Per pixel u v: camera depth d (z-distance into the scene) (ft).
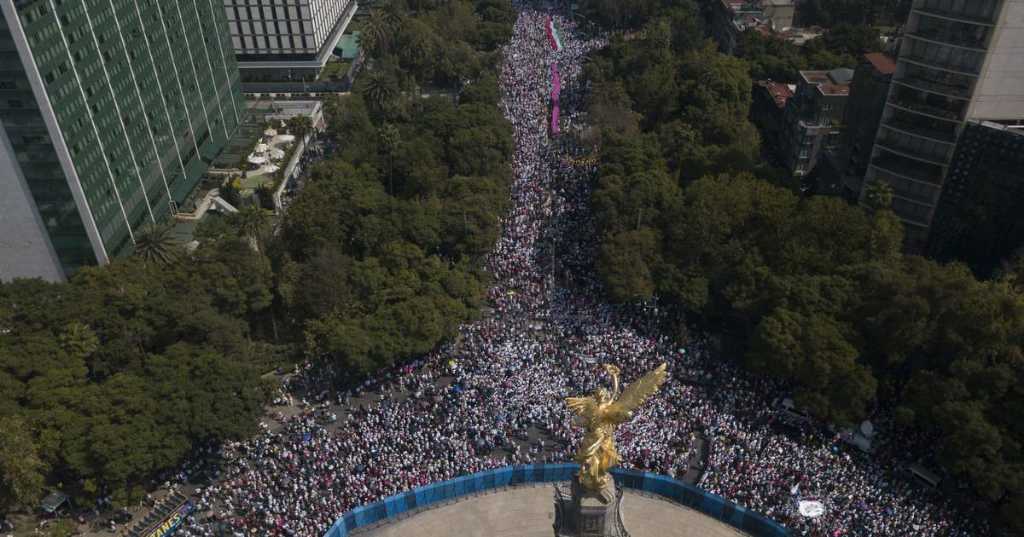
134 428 401.08
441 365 499.51
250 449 439.22
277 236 617.62
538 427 447.42
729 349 509.35
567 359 488.44
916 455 425.69
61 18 509.35
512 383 469.98
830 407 429.79
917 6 548.31
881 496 394.52
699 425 443.32
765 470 407.44
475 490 415.44
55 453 396.78
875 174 608.19
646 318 529.45
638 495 410.11
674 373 477.77
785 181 634.84
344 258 549.13
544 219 647.56
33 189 524.52
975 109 542.98
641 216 573.74
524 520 400.67
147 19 631.97
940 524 378.73
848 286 481.46
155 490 419.74
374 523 396.16
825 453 419.74
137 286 504.43
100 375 467.52
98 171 555.69
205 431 413.59
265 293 533.96
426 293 522.88
